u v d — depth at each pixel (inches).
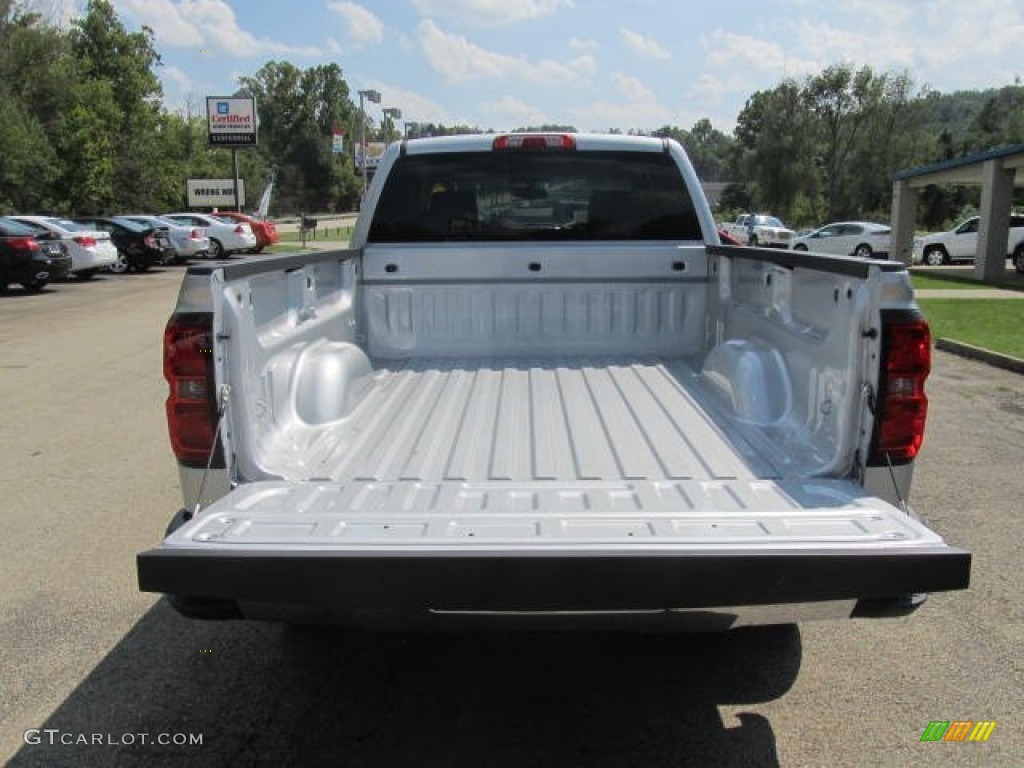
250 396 121.7
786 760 118.4
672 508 107.4
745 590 91.8
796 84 2691.9
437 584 92.2
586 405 155.3
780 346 141.6
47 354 449.4
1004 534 197.6
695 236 192.5
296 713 130.6
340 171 4443.9
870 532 97.9
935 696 134.2
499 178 190.2
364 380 159.9
